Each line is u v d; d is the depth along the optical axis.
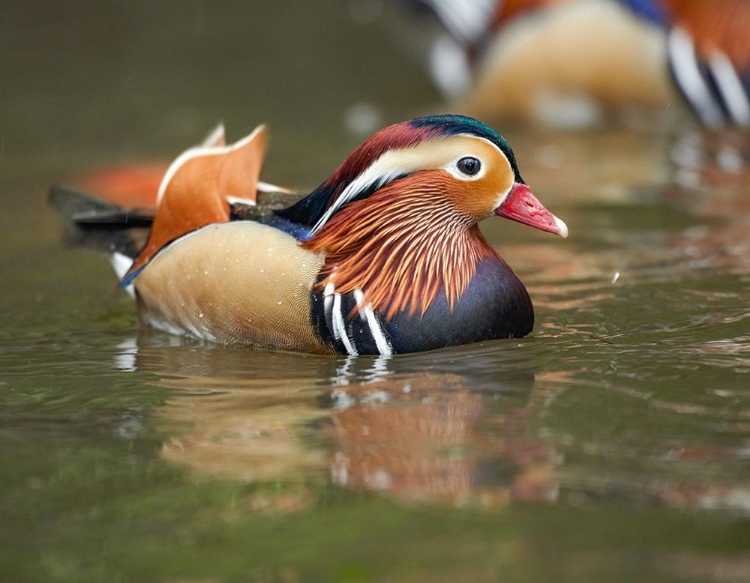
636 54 21.83
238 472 8.00
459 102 23.22
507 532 7.05
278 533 7.11
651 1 21.70
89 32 29.12
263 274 10.73
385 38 28.61
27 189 18.06
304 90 24.67
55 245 15.14
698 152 19.77
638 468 7.88
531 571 6.59
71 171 19.11
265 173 18.41
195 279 11.11
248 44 28.39
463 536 7.01
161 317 11.67
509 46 22.36
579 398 9.21
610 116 22.42
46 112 23.11
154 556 6.88
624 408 8.97
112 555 6.91
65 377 10.22
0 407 9.43
